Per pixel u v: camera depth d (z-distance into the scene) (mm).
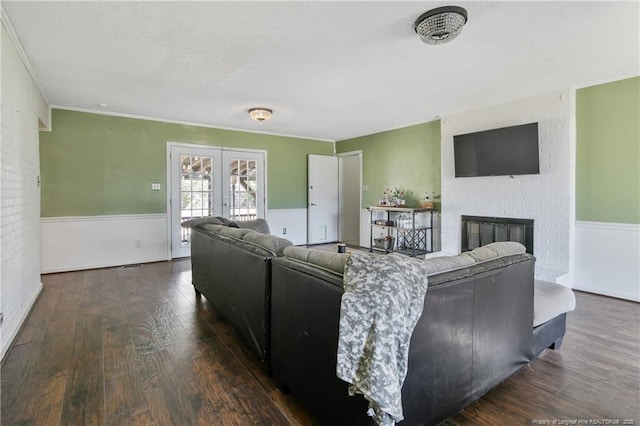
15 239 2475
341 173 7047
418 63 2857
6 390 1751
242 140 5801
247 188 5887
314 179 6660
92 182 4484
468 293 1510
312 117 4879
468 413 1603
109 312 2908
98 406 1626
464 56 2713
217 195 5543
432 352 1369
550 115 3666
